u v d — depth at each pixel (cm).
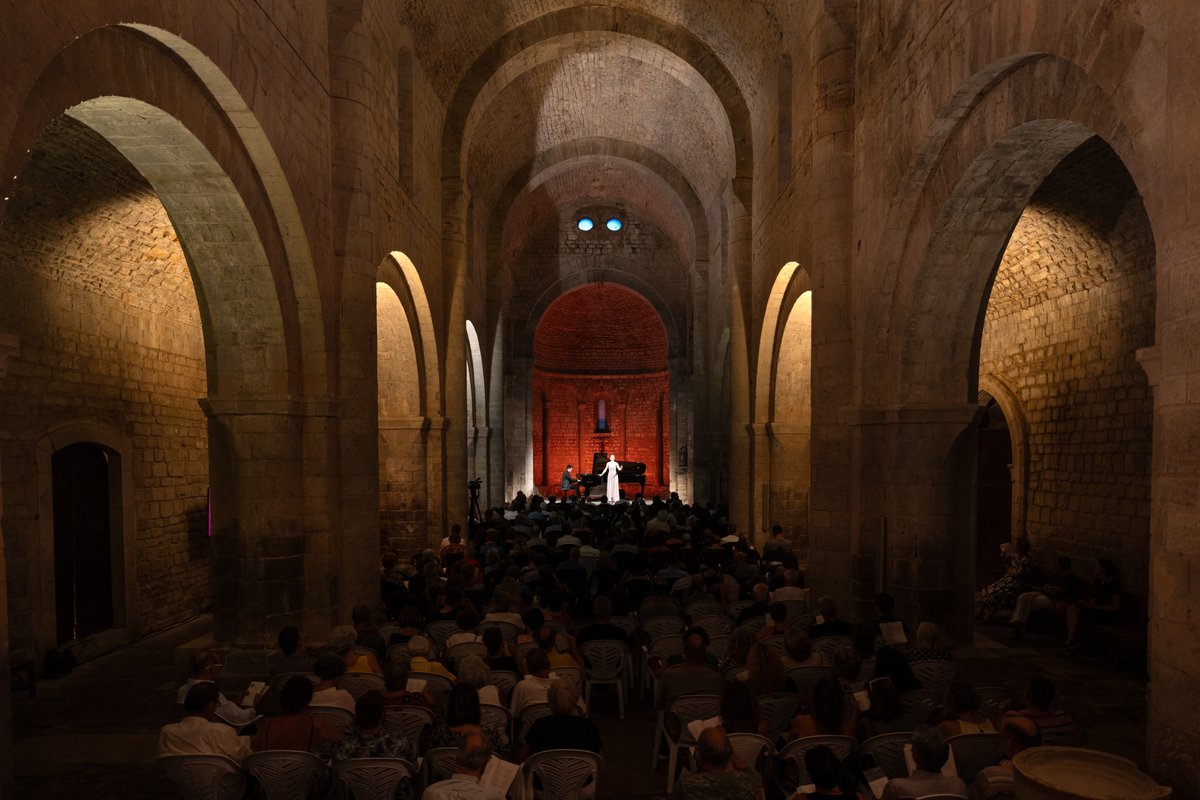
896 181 795
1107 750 659
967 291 798
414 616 711
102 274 966
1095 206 953
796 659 583
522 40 1523
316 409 868
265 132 719
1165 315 385
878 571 880
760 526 1502
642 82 1839
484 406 2167
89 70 503
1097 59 447
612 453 3475
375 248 975
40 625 873
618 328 3450
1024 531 1249
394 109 1128
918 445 831
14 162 434
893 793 365
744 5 1340
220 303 808
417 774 450
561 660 625
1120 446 1032
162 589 1115
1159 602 389
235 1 658
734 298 1623
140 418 1069
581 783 456
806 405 1474
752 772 361
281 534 827
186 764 438
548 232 2870
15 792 585
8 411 828
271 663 605
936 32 684
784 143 1281
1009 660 867
